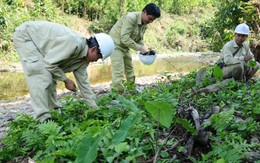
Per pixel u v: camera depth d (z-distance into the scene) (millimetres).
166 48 28750
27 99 8922
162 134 3418
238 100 4859
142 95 4996
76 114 4488
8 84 11680
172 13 36188
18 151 3510
